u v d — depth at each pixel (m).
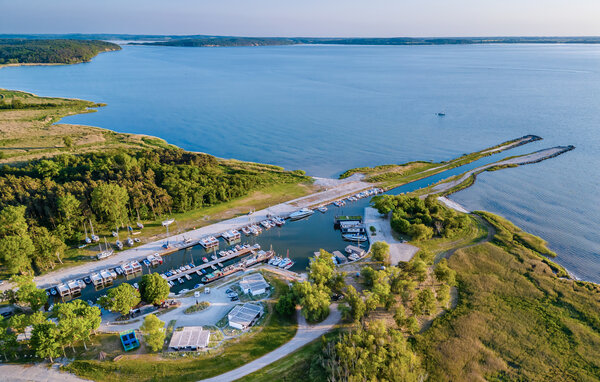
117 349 91.50
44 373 83.88
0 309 109.12
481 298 112.88
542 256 135.62
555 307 108.50
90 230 148.75
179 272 129.88
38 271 127.31
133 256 137.38
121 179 168.00
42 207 144.88
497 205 177.50
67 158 197.88
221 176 191.50
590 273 127.75
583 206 174.25
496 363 89.56
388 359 84.75
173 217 164.25
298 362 88.44
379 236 152.38
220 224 160.50
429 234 146.75
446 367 88.38
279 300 106.06
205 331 96.75
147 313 107.69
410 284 110.00
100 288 123.25
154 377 83.31
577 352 92.38
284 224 165.25
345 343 89.38
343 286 114.44
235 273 130.00
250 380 83.12
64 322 86.06
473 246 141.50
